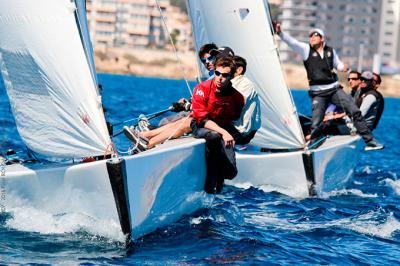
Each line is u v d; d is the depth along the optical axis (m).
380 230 14.95
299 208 16.83
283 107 18.88
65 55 12.57
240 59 14.74
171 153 13.39
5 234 12.67
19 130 13.14
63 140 12.84
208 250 12.67
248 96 14.52
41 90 12.77
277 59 18.80
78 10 13.48
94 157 13.73
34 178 12.93
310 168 18.06
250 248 12.95
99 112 12.59
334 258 12.75
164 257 12.09
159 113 17.14
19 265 11.17
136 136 14.71
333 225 15.23
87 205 12.62
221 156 14.47
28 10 12.59
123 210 12.23
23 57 12.73
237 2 19.19
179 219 14.45
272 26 19.14
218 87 14.03
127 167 12.23
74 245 12.30
